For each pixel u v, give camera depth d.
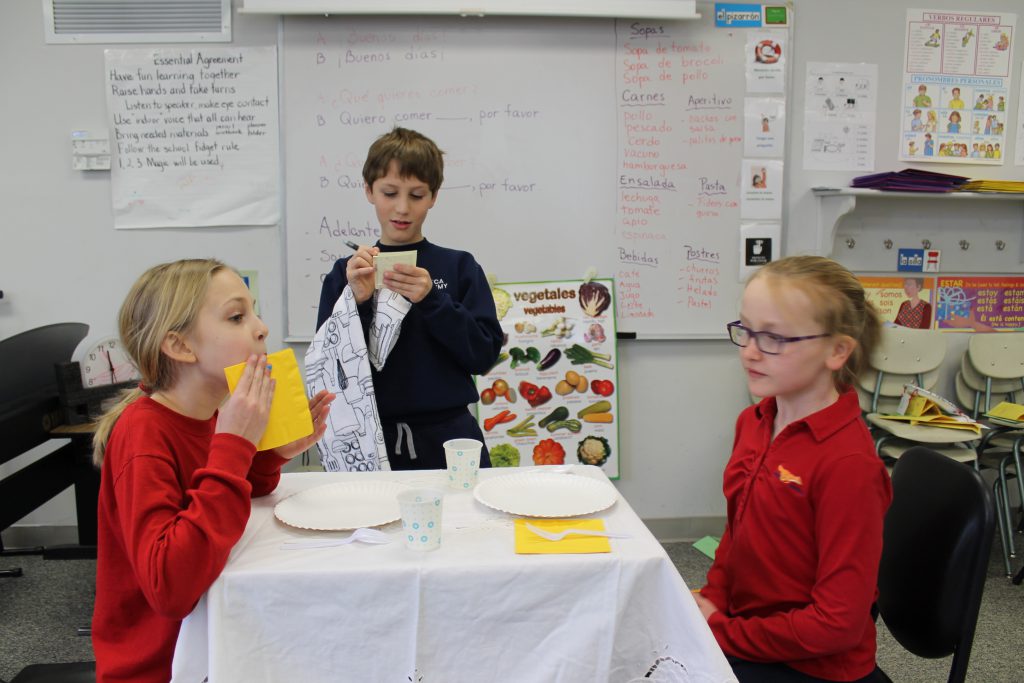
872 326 1.18
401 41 2.88
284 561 0.98
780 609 1.18
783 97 3.01
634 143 2.98
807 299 1.10
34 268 2.93
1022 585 2.63
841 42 3.04
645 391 3.12
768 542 1.18
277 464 1.26
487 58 2.90
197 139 2.89
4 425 2.21
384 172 1.72
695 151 3.00
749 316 1.15
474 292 1.84
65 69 2.85
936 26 3.07
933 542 1.24
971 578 1.16
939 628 1.20
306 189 2.92
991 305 3.25
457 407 1.80
